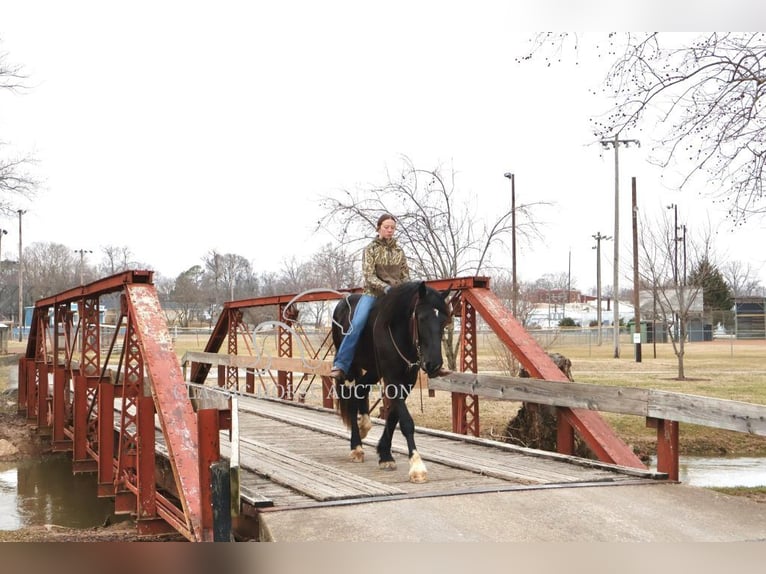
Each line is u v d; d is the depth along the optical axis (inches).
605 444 325.7
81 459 572.1
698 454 581.9
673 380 952.9
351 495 256.5
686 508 241.4
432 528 218.1
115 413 594.6
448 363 693.3
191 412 303.9
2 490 567.5
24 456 701.3
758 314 2640.3
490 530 216.2
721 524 223.5
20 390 851.4
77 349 1344.7
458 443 394.0
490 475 300.8
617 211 1555.1
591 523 223.6
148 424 365.4
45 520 475.5
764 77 419.8
